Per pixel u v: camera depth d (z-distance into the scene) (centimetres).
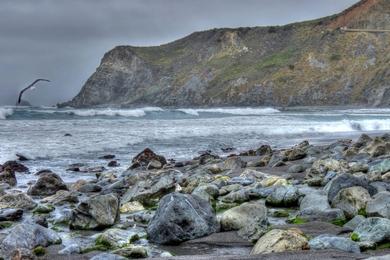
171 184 1285
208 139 3369
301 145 2453
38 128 3672
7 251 768
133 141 3055
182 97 19450
